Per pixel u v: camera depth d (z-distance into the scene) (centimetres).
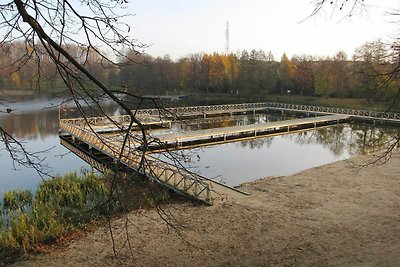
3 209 1218
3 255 844
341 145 2566
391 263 791
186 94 5466
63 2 300
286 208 1124
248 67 6109
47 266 802
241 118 4194
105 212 1018
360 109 4097
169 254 847
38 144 2462
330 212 1087
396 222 1002
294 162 2081
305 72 5628
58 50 286
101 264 805
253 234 948
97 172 1600
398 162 1642
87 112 358
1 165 1889
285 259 827
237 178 1736
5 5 289
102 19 306
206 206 1137
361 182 1372
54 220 972
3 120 3428
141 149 371
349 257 827
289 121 3284
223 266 802
